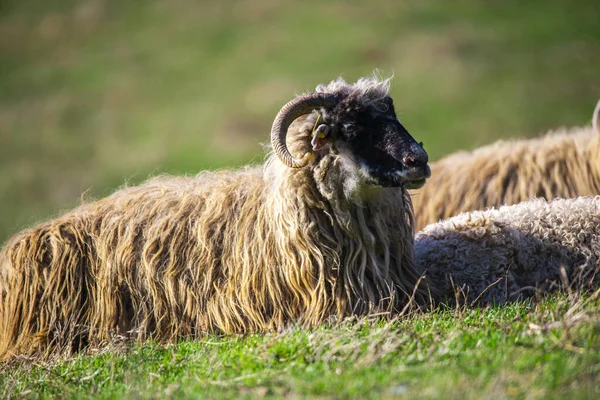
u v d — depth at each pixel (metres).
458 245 33.88
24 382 28.14
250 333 31.25
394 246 33.00
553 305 26.20
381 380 21.36
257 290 32.66
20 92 194.25
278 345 25.27
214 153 146.75
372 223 32.44
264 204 33.31
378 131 31.20
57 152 160.75
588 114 149.50
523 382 20.44
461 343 23.73
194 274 33.56
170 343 31.33
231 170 38.16
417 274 33.25
